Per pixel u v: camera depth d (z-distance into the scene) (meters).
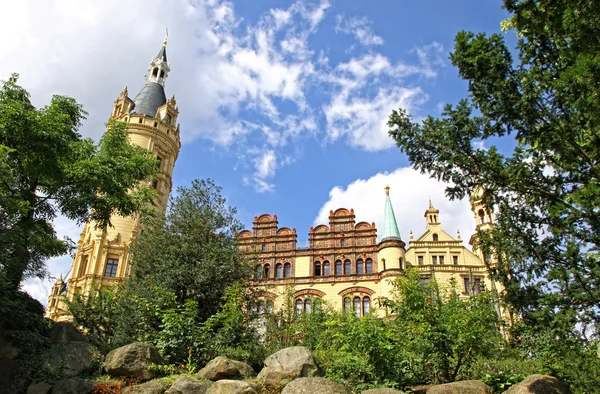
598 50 9.88
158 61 56.91
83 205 20.28
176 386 13.30
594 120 9.95
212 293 21.88
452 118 12.57
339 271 42.47
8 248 16.17
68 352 15.49
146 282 22.42
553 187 12.27
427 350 14.92
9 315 15.54
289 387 12.15
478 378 14.94
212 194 26.47
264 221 46.41
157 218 26.22
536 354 15.90
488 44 12.33
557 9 10.48
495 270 12.51
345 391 12.03
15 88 19.12
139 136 46.50
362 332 14.32
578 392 13.18
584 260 10.67
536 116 11.77
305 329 23.59
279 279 42.25
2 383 14.47
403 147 13.17
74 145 19.58
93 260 39.47
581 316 10.49
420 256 42.00
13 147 17.30
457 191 13.23
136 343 15.25
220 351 16.42
